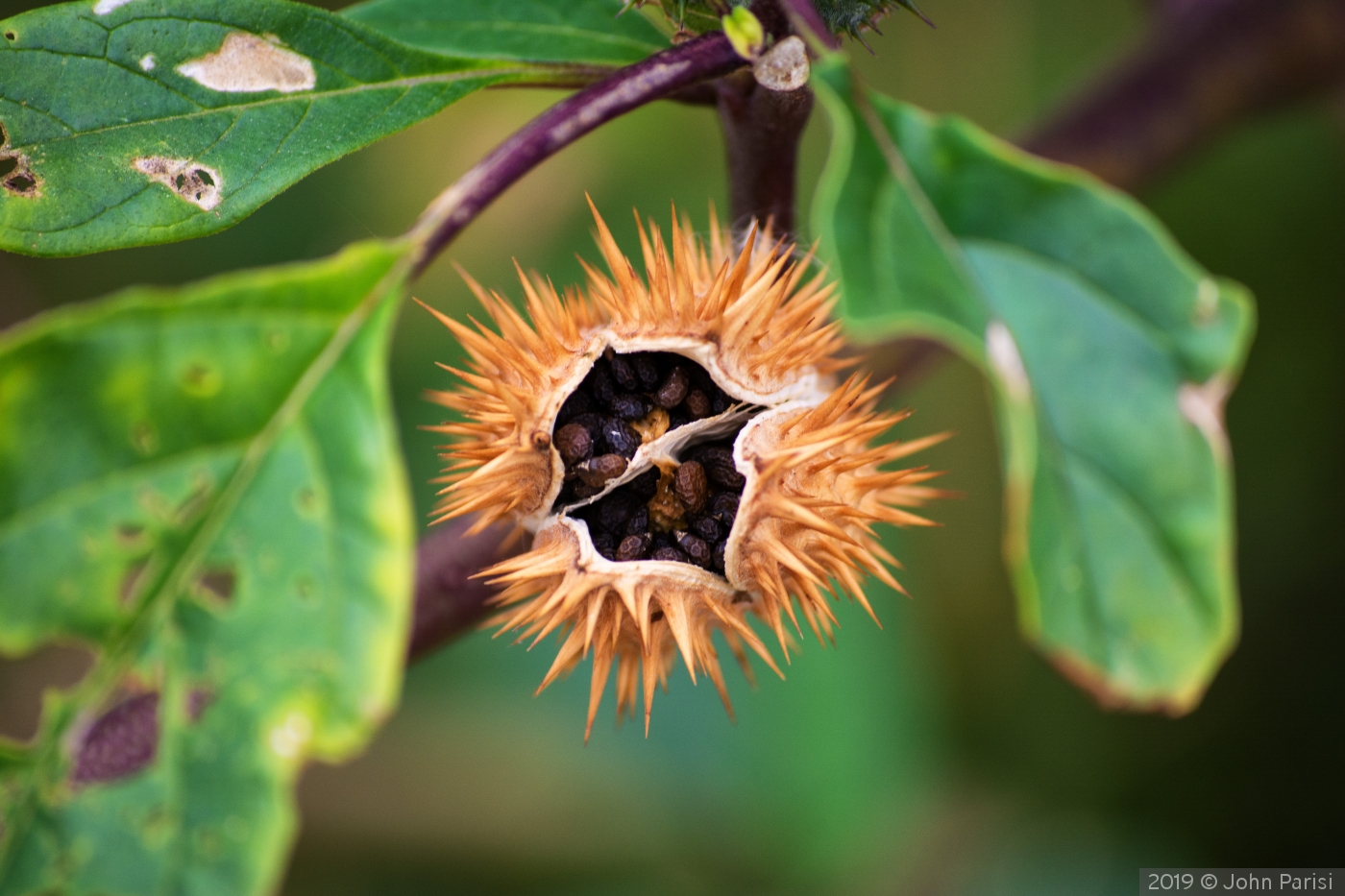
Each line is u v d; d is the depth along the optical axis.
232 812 0.24
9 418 0.24
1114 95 0.32
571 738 0.33
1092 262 0.28
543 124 0.25
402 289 0.25
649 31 0.26
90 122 0.24
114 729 0.24
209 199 0.25
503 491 0.26
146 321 0.24
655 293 0.26
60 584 0.24
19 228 0.24
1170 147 0.32
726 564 0.25
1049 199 0.28
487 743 0.33
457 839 0.33
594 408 0.26
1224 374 0.28
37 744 0.24
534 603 0.26
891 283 0.27
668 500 0.26
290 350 0.24
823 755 0.33
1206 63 0.31
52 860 0.24
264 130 0.25
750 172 0.26
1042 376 0.28
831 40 0.24
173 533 0.24
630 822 0.33
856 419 0.25
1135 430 0.28
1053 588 0.29
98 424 0.24
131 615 0.24
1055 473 0.29
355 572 0.24
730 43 0.25
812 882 0.33
